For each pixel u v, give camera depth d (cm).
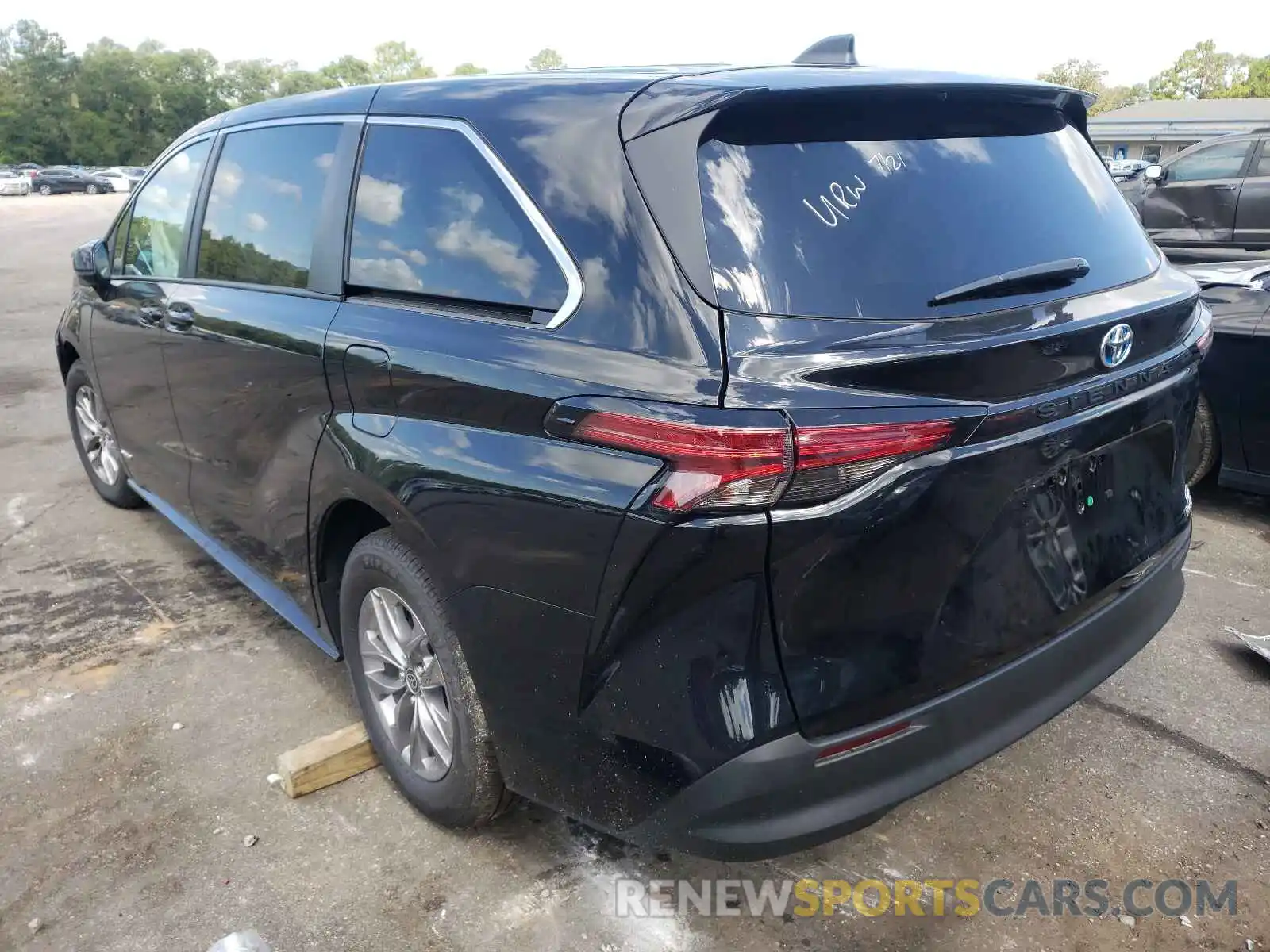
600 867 244
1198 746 292
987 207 209
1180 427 253
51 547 435
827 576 175
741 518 168
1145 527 247
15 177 5362
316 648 348
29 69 8788
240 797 269
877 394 172
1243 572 407
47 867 243
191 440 342
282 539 292
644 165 190
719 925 226
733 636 175
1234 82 9350
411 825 258
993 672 203
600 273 192
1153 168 1181
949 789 274
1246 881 239
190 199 347
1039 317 196
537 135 212
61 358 475
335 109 280
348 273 259
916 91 205
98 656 342
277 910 229
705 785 180
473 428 209
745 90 187
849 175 196
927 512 179
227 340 299
